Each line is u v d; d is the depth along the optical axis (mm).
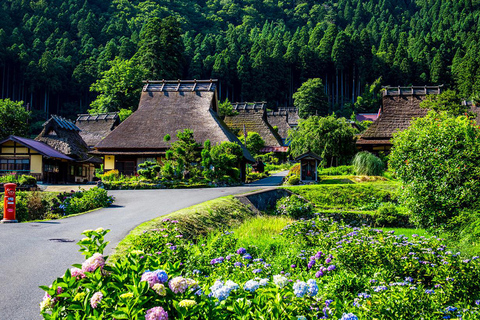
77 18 135125
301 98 111125
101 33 132625
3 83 101562
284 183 32938
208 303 4250
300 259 9539
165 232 10070
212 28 190375
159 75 82125
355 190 25047
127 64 83875
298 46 142125
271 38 155125
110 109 79938
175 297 4078
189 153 31969
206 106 41125
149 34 86125
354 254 8953
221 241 10672
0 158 36406
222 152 33844
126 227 13305
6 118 48844
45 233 12500
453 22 169750
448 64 134625
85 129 60812
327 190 25125
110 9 163000
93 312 3932
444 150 15406
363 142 40219
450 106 39906
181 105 41469
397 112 42062
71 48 120062
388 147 40688
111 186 28047
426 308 6207
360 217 20469
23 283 7559
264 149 65500
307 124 38812
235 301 4418
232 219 16312
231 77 120500
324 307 5805
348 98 132375
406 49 145750
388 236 10680
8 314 6168
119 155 37406
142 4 178500
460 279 7844
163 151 37094
